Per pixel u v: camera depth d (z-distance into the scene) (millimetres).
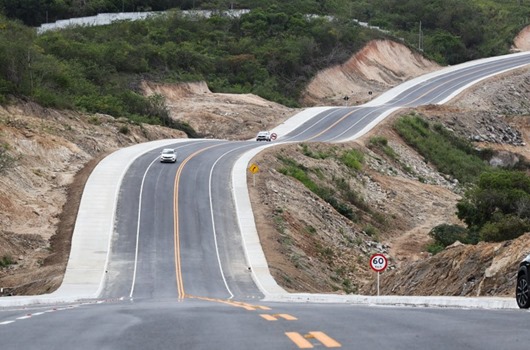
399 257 77500
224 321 16828
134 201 76500
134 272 59969
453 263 42375
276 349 12258
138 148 99375
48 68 109250
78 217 70812
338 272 68625
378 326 15297
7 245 62469
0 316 22312
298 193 84562
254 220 73125
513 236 60906
